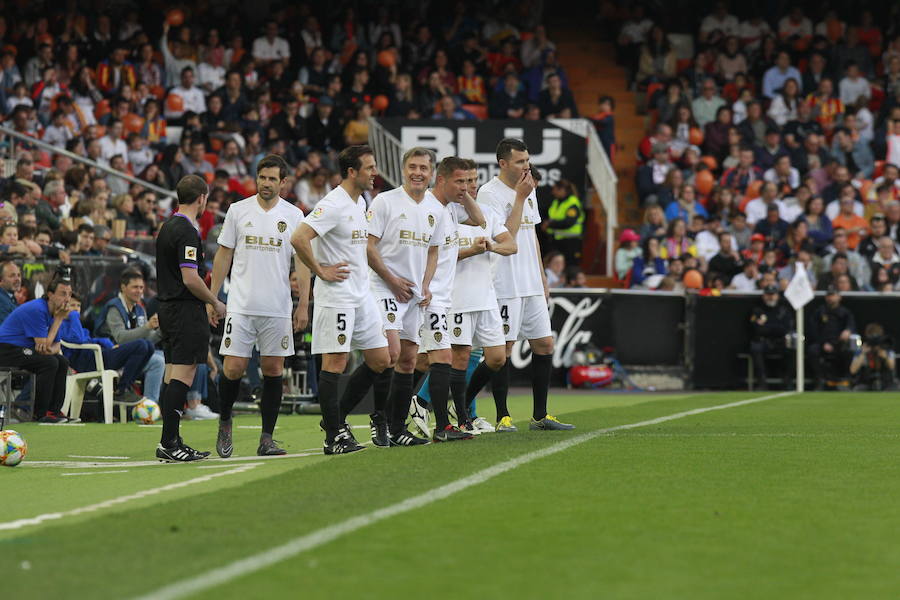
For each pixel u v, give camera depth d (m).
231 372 28.94
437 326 30.22
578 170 73.00
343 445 28.52
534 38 84.81
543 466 24.77
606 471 24.03
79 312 45.00
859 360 64.31
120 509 20.66
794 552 16.39
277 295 29.08
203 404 46.66
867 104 84.94
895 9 89.94
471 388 34.03
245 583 14.44
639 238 73.00
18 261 46.59
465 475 23.38
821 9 90.25
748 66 87.44
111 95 73.88
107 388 43.06
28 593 14.01
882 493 21.38
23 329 42.25
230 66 79.50
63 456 30.77
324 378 28.47
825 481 22.83
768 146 80.31
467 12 86.50
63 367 43.00
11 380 42.25
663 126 79.06
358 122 76.44
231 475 24.98
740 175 77.56
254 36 83.25
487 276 32.03
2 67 69.69
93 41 74.69
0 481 25.19
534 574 15.02
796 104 83.75
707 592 14.22
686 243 71.12
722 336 65.81
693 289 66.06
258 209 28.97
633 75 87.75
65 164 60.75
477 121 73.31
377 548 16.45
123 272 46.00
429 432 32.78
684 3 90.50
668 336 65.56
